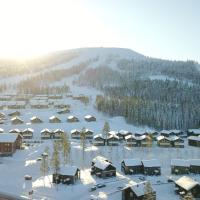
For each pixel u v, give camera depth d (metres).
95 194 100.56
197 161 128.50
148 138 164.25
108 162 122.00
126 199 95.75
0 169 123.81
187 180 104.69
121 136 187.88
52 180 109.94
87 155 145.50
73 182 108.44
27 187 104.56
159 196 101.25
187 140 198.50
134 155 153.38
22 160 137.38
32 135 188.38
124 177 118.06
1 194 96.31
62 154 141.50
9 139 144.62
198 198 100.25
